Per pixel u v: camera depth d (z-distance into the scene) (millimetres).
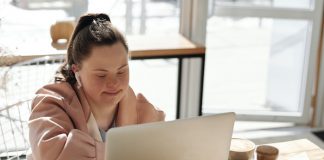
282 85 3797
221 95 3809
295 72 3709
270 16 3393
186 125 1108
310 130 3631
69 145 1188
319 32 3451
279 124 3713
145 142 1072
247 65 3973
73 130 1238
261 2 3381
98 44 1257
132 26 3178
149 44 2822
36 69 1971
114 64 1270
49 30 2734
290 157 1562
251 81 3957
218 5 3332
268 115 3660
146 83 3945
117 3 3074
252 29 3783
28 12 2824
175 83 4004
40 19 2867
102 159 1230
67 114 1336
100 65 1263
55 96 1349
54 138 1204
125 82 1312
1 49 1905
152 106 1565
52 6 2900
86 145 1221
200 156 1171
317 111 3662
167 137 1095
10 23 2760
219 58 3922
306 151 1620
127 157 1073
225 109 3654
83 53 1281
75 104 1364
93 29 1298
